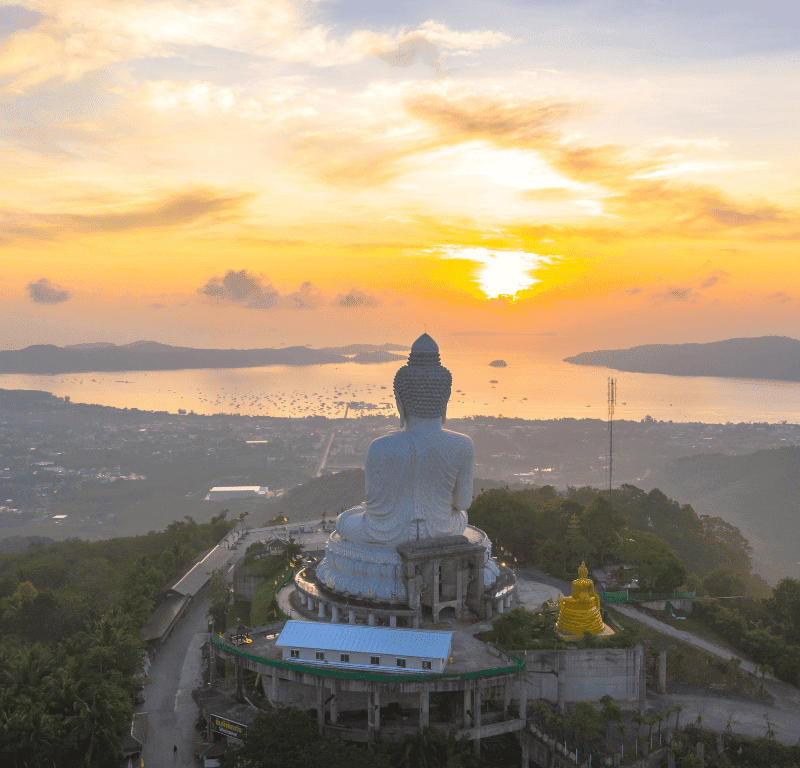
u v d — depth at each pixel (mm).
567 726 73562
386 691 73875
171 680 92750
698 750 75812
